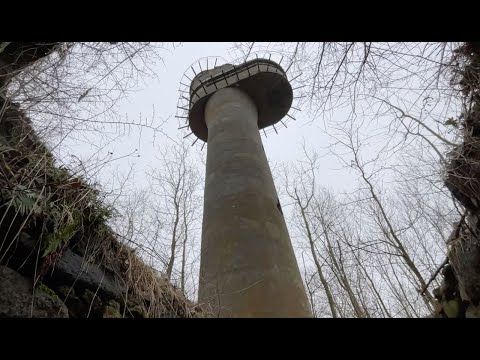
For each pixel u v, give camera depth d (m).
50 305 2.68
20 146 3.17
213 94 10.73
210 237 6.52
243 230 6.34
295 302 5.50
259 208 6.82
